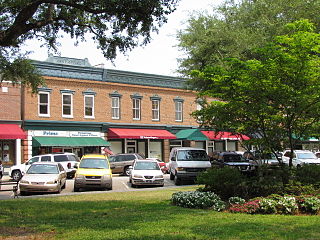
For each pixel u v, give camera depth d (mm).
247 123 13914
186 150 22266
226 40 20562
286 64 11836
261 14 20484
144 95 39125
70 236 7867
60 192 18766
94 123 35312
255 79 12328
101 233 8070
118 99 37438
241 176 13727
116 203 13461
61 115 33812
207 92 14211
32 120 31891
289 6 19594
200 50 21266
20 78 20969
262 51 12438
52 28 14602
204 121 16875
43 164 19328
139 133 37219
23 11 11070
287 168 13141
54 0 11367
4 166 30438
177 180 21438
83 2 11938
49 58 35500
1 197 17062
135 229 8438
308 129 13586
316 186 12516
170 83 40938
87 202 13867
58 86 33750
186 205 12070
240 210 10727
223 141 44500
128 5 11719
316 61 12188
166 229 8312
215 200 11836
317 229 8047
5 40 11133
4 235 8242
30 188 17453
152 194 16531
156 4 11703
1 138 28984
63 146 32875
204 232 7914
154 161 22344
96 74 36125
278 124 13484
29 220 10234
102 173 19125
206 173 13820
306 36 11828
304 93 12000
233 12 22234
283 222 8922
